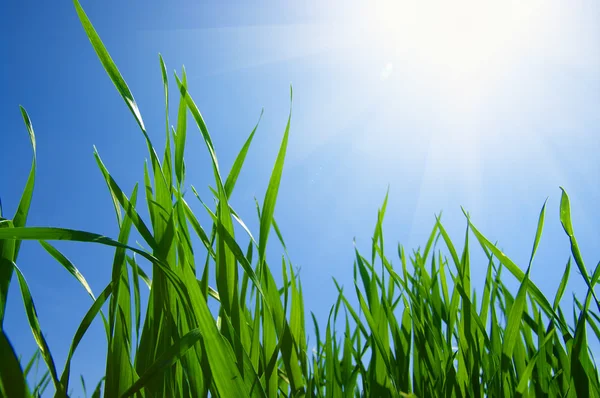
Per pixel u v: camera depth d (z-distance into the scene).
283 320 0.24
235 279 0.23
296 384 0.24
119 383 0.22
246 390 0.20
